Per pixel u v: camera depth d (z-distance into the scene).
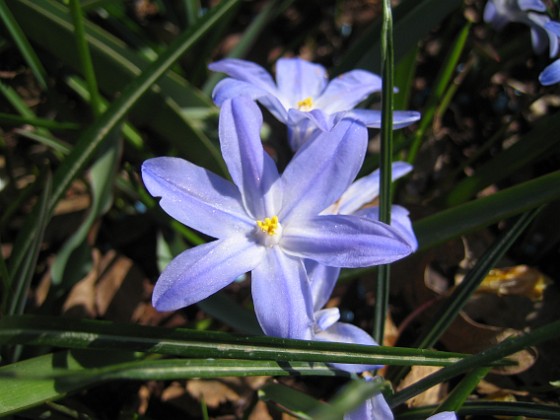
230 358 0.09
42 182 0.12
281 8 0.16
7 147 0.14
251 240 0.10
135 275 0.14
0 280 0.12
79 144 0.11
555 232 0.13
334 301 0.14
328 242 0.09
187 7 0.15
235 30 0.18
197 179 0.09
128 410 0.12
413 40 0.13
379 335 0.11
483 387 0.12
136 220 0.15
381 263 0.09
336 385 0.13
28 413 0.10
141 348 0.09
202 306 0.11
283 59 0.12
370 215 0.10
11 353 0.11
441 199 0.14
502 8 0.13
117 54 0.13
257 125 0.09
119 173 0.14
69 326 0.09
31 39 0.14
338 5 0.17
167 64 0.11
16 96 0.13
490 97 0.16
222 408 0.12
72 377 0.08
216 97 0.10
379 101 0.15
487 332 0.12
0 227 0.12
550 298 0.13
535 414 0.10
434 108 0.14
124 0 0.16
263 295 0.09
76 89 0.14
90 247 0.13
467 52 0.16
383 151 0.10
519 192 0.11
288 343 0.09
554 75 0.11
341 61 0.14
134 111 0.13
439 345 0.13
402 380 0.12
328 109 0.12
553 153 0.14
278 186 0.10
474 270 0.11
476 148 0.15
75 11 0.11
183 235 0.14
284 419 0.12
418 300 0.13
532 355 0.11
